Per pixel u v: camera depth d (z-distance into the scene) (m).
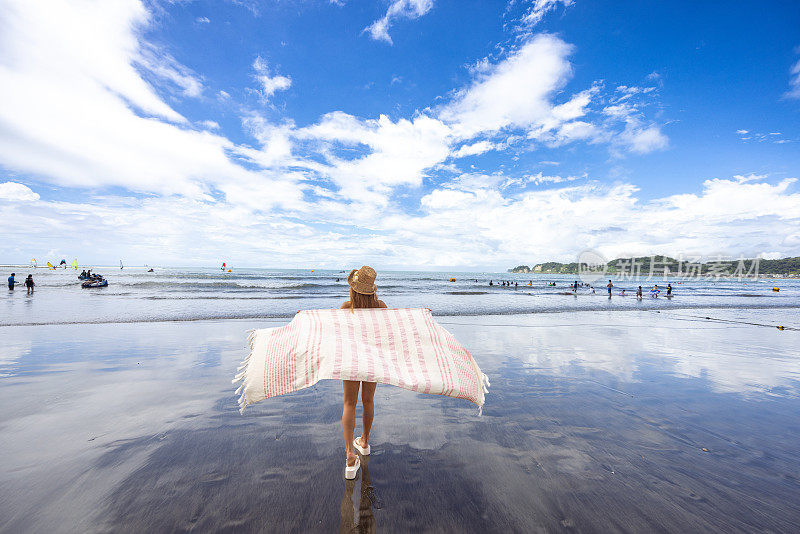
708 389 5.01
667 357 7.07
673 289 50.66
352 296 3.04
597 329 10.91
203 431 3.43
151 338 8.08
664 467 2.88
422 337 2.94
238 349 7.02
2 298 18.55
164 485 2.51
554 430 3.58
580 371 5.92
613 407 4.25
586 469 2.83
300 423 3.68
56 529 2.03
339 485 2.57
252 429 3.50
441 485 2.58
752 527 2.16
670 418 3.92
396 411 4.04
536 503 2.38
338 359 2.63
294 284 36.25
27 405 3.98
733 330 11.12
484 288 42.66
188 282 37.34
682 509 2.34
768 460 3.01
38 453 2.92
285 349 2.82
